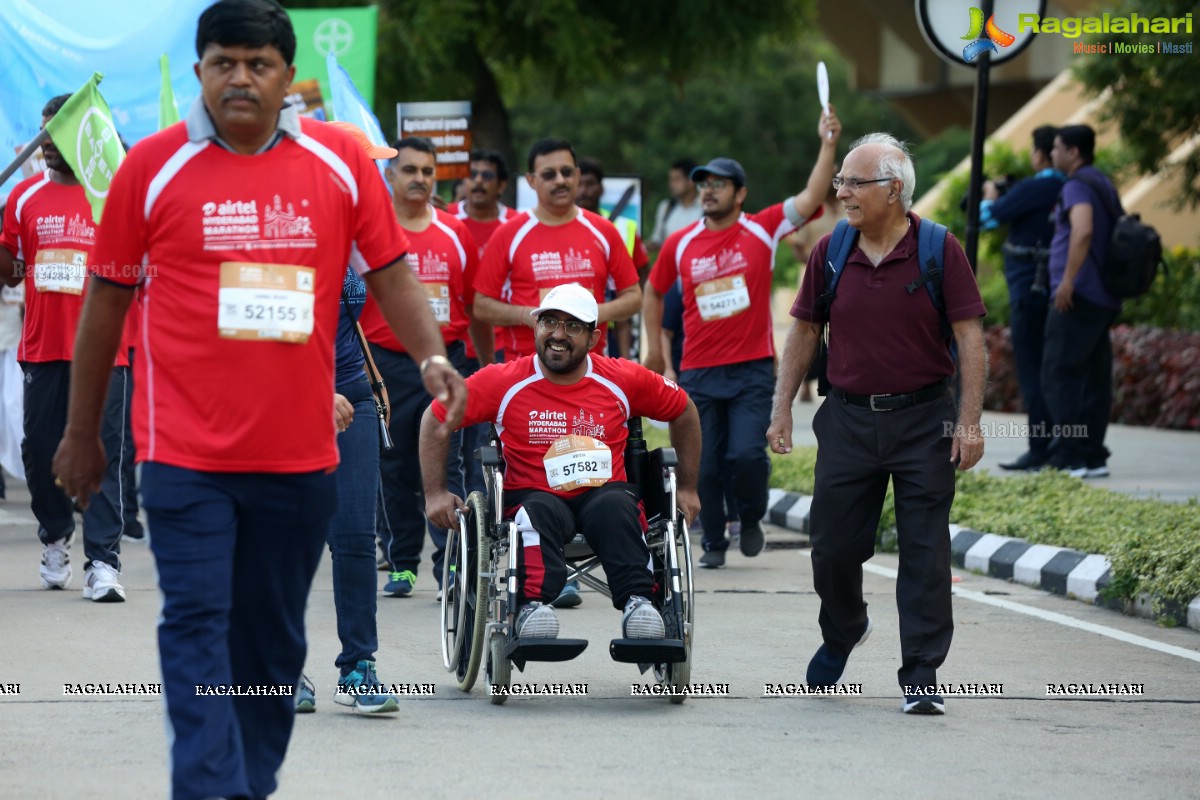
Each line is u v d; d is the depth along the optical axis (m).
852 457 12.76
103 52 21.89
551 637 12.02
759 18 39.38
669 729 11.74
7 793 9.70
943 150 87.00
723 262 19.80
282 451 8.47
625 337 22.53
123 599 16.72
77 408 8.66
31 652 13.94
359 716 11.98
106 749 10.79
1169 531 17.97
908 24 63.19
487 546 12.43
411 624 15.95
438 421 12.98
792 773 10.52
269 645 8.94
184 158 8.39
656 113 88.56
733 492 21.39
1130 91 33.34
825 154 19.62
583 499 13.09
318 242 8.54
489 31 37.25
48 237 16.50
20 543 21.19
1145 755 11.20
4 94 21.19
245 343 8.38
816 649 14.84
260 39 8.23
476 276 18.89
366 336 17.70
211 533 8.38
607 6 38.09
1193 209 36.25
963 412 12.50
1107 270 25.42
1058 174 26.47
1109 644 15.34
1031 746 11.41
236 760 8.20
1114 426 36.34
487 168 22.34
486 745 11.11
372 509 12.14
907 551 12.60
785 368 13.25
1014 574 19.30
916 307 12.55
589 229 18.83
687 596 12.51
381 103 40.56
